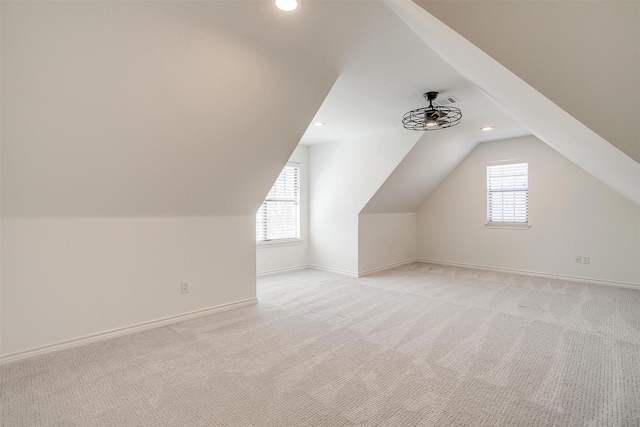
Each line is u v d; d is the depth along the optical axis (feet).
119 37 5.79
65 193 7.83
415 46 7.24
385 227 18.34
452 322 10.01
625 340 8.57
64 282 8.29
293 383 6.60
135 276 9.43
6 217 7.50
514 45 4.09
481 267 18.24
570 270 15.37
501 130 15.14
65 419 5.51
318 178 18.40
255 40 6.78
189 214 10.48
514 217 17.15
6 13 4.89
